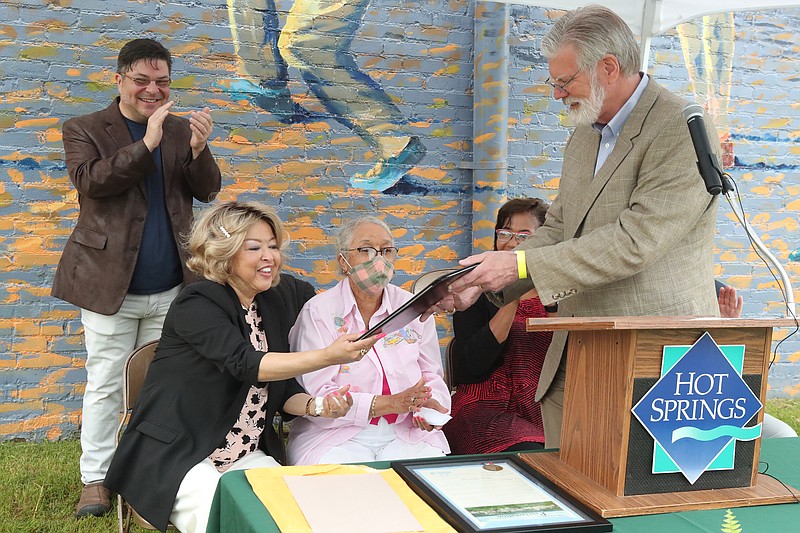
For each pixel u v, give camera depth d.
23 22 3.84
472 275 1.90
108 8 3.95
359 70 4.40
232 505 1.54
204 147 3.35
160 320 3.42
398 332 2.64
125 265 3.22
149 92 3.23
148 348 2.71
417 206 4.59
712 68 5.03
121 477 2.17
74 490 3.38
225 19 4.14
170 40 4.06
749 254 5.21
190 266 2.39
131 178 3.11
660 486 1.56
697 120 1.70
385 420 2.56
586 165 2.11
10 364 3.95
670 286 1.93
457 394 3.10
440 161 4.61
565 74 1.96
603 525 1.40
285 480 1.60
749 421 1.61
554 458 1.77
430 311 2.23
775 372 5.29
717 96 5.06
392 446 2.50
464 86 4.61
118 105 3.35
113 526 3.04
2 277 3.91
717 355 1.57
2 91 3.84
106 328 3.26
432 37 4.52
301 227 4.37
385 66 4.45
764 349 1.62
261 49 4.21
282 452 2.48
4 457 3.71
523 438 2.77
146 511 2.11
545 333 3.01
